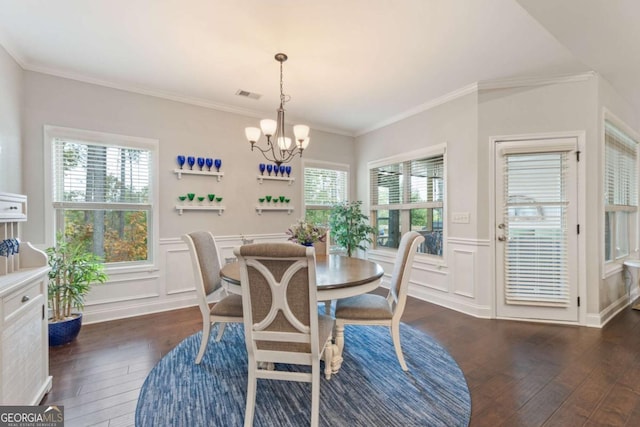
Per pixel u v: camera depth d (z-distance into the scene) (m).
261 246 1.42
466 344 2.49
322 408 1.68
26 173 2.70
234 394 1.82
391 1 1.92
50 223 2.81
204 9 2.00
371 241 4.58
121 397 1.77
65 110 2.88
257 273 1.51
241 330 2.80
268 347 1.57
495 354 2.31
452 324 2.95
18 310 1.51
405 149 4.07
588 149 2.89
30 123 2.72
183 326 2.90
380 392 1.83
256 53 2.56
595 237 2.89
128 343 2.52
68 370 2.07
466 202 3.29
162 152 3.39
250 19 2.11
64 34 2.28
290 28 2.21
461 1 1.92
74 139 2.93
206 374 2.03
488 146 3.14
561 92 2.95
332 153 4.79
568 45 2.42
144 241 3.34
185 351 2.37
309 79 3.05
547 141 2.99
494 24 2.16
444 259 3.54
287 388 1.88
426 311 3.34
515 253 3.09
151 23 2.15
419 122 3.86
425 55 2.59
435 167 3.72
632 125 3.77
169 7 1.98
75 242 2.99
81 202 2.99
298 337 1.52
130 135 3.20
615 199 3.40
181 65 2.77
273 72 2.90
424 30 2.23
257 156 4.05
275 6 1.97
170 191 3.44
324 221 4.74
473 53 2.55
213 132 3.72
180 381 1.95
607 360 2.21
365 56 2.60
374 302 2.22
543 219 3.02
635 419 1.58
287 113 4.05
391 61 2.69
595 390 1.84
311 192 4.63
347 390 1.85
